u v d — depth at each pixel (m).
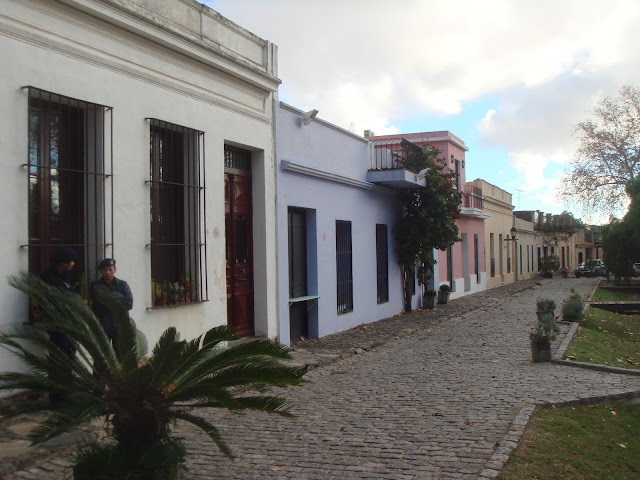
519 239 43.00
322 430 6.02
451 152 24.28
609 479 5.20
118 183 7.32
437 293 21.50
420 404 7.03
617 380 8.28
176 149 8.64
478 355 10.59
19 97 6.07
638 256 33.03
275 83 10.73
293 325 12.16
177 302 8.37
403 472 4.75
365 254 15.38
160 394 3.93
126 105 7.48
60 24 6.60
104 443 4.16
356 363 10.02
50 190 6.64
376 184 15.87
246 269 10.48
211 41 9.14
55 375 3.83
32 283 3.95
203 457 5.21
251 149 10.48
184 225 8.67
